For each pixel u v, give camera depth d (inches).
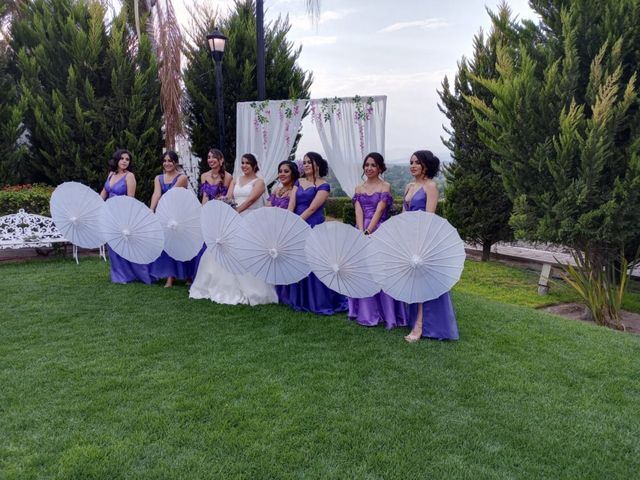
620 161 209.5
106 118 350.3
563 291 283.9
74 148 339.3
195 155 411.2
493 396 123.0
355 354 147.3
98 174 348.5
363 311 177.8
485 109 240.8
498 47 237.1
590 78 207.3
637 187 196.1
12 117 330.0
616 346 164.2
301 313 188.7
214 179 223.9
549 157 218.5
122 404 112.7
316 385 125.0
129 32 383.9
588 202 209.6
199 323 173.5
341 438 100.9
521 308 218.7
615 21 205.3
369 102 259.0
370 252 148.5
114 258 232.8
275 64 408.5
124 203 200.4
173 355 143.1
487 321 188.9
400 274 146.9
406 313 179.0
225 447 96.6
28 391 118.1
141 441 97.3
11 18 360.5
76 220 217.8
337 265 155.5
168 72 368.8
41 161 351.3
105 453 93.1
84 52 341.7
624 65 210.5
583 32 215.8
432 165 160.6
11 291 214.4
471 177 360.5
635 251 242.1
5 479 84.6
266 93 398.6
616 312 226.1
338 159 264.1
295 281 175.9
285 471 89.9
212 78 394.6
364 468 91.4
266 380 127.4
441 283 144.9
